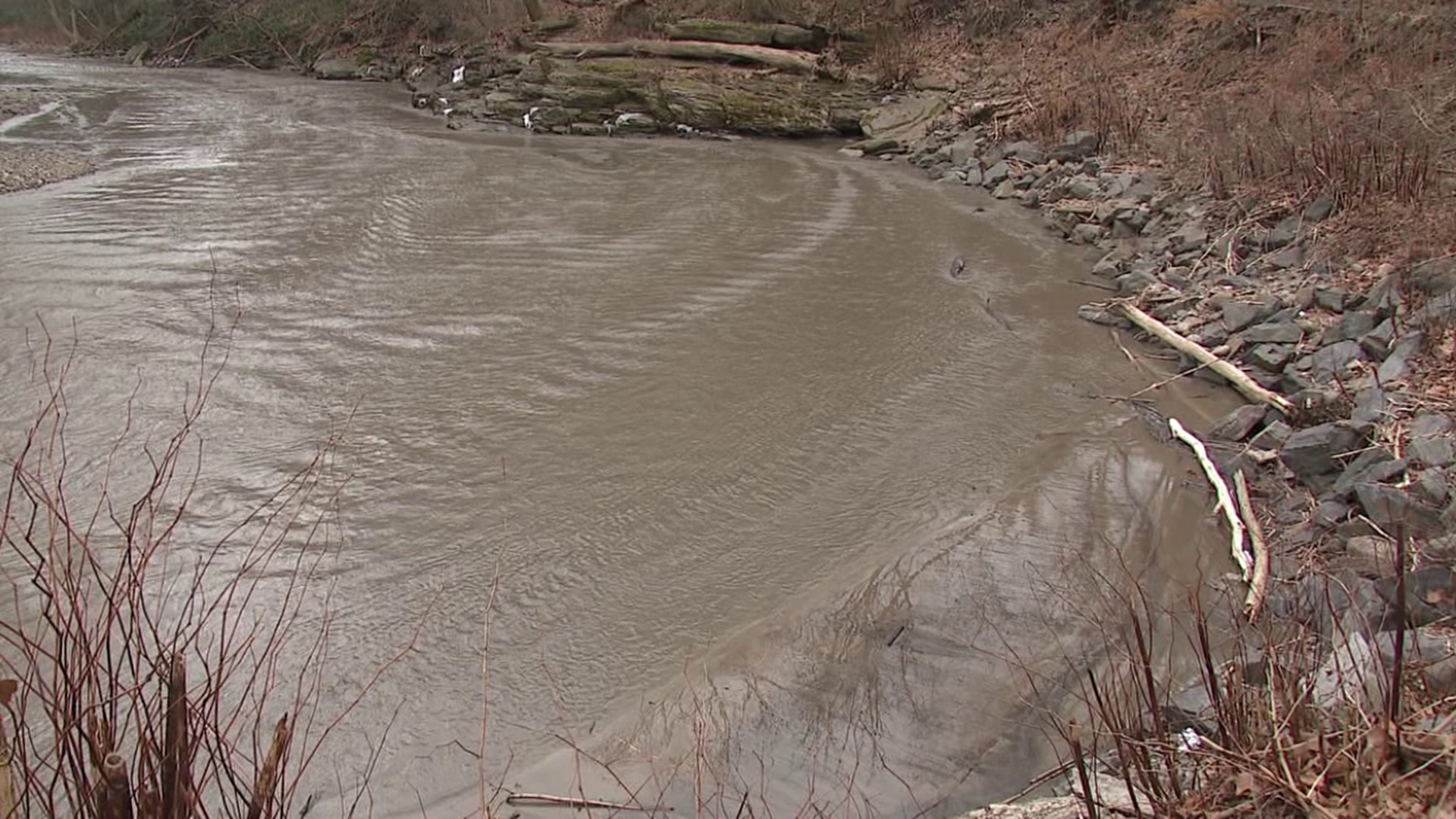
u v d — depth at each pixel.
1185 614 5.14
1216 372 7.87
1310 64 12.88
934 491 6.43
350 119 21.50
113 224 12.57
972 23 19.20
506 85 21.91
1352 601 3.93
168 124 20.95
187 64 33.38
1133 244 10.94
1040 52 17.77
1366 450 6.03
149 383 8.02
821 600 5.37
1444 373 6.59
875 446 7.02
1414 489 5.55
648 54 21.31
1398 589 3.05
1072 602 5.30
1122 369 8.26
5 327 9.20
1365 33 12.98
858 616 5.23
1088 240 11.52
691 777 4.25
